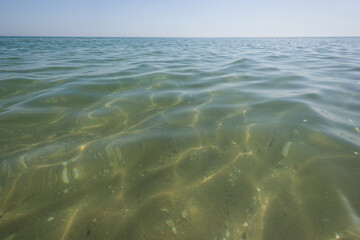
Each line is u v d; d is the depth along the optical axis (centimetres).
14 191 156
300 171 175
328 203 144
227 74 562
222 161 194
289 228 130
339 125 249
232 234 129
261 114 290
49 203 149
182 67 683
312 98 348
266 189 160
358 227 127
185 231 131
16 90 389
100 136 234
